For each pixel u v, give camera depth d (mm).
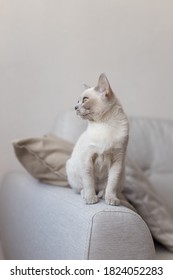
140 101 2090
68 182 1283
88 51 1984
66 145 1431
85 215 971
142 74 2084
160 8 2107
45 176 1331
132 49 2061
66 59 1956
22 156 1301
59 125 1723
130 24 2055
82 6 1970
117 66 2037
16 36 1890
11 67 1889
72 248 977
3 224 1651
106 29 2012
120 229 952
